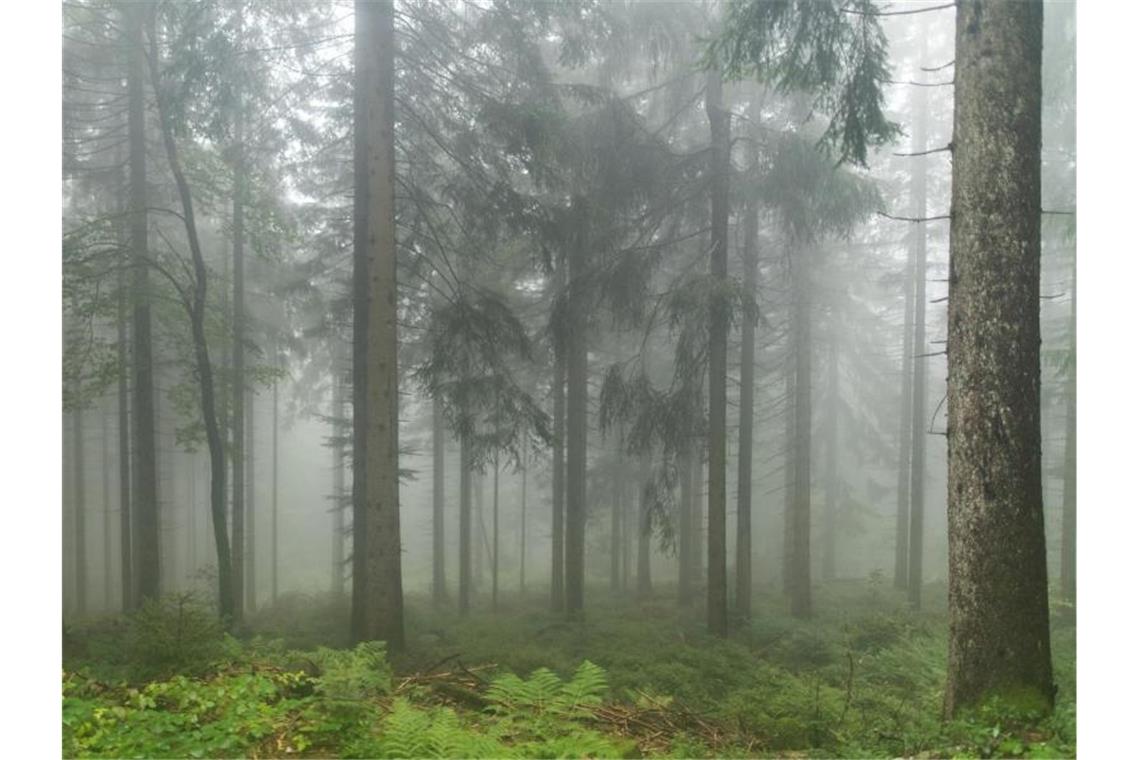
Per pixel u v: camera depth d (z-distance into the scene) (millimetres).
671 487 11133
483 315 9945
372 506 8117
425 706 5879
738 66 6020
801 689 6715
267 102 9750
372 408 8211
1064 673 5367
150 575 10391
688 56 10492
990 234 4785
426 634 10852
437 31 9508
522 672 8312
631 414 11133
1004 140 4797
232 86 8508
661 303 10961
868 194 9828
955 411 4883
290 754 4359
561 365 13453
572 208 10625
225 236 12688
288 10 9297
